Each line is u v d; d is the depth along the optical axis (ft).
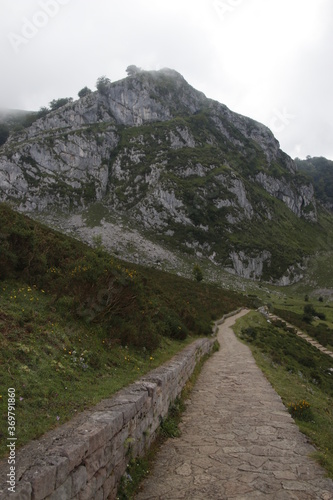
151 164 537.65
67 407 17.52
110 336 34.30
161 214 478.18
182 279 239.71
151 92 655.76
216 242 456.86
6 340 21.71
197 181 519.19
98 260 36.50
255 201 562.25
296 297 392.47
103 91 639.76
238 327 127.03
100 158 552.82
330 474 18.12
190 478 17.88
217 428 26.04
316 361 100.89
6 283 34.04
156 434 23.31
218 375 48.08
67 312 31.71
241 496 15.92
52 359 22.48
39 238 52.85
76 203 488.44
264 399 34.68
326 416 32.76
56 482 11.03
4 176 483.92
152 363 34.24
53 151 521.65
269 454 20.79
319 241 578.25
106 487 14.58
